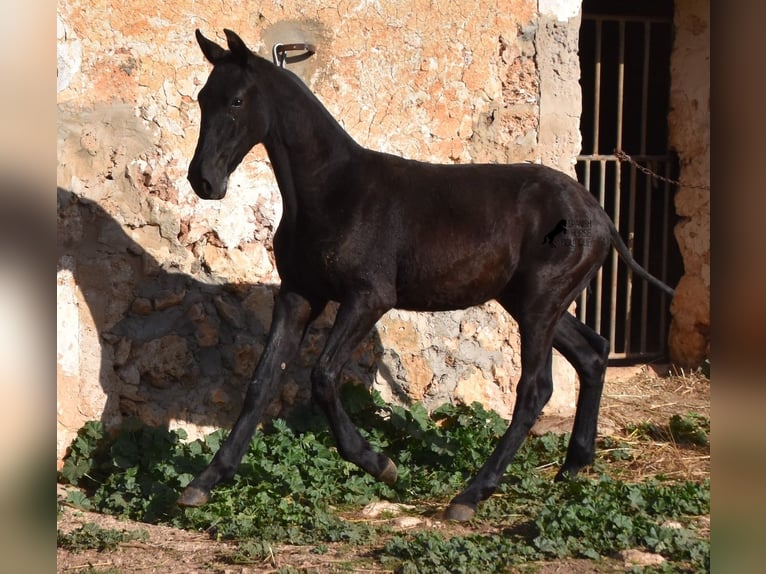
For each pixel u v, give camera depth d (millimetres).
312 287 5781
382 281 5672
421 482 6285
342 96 7105
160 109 6664
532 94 7473
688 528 5367
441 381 7344
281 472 6121
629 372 8820
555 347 6363
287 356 5828
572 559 5039
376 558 5105
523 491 6043
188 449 6469
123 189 6590
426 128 7293
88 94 6496
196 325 6762
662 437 7285
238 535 5398
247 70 5527
